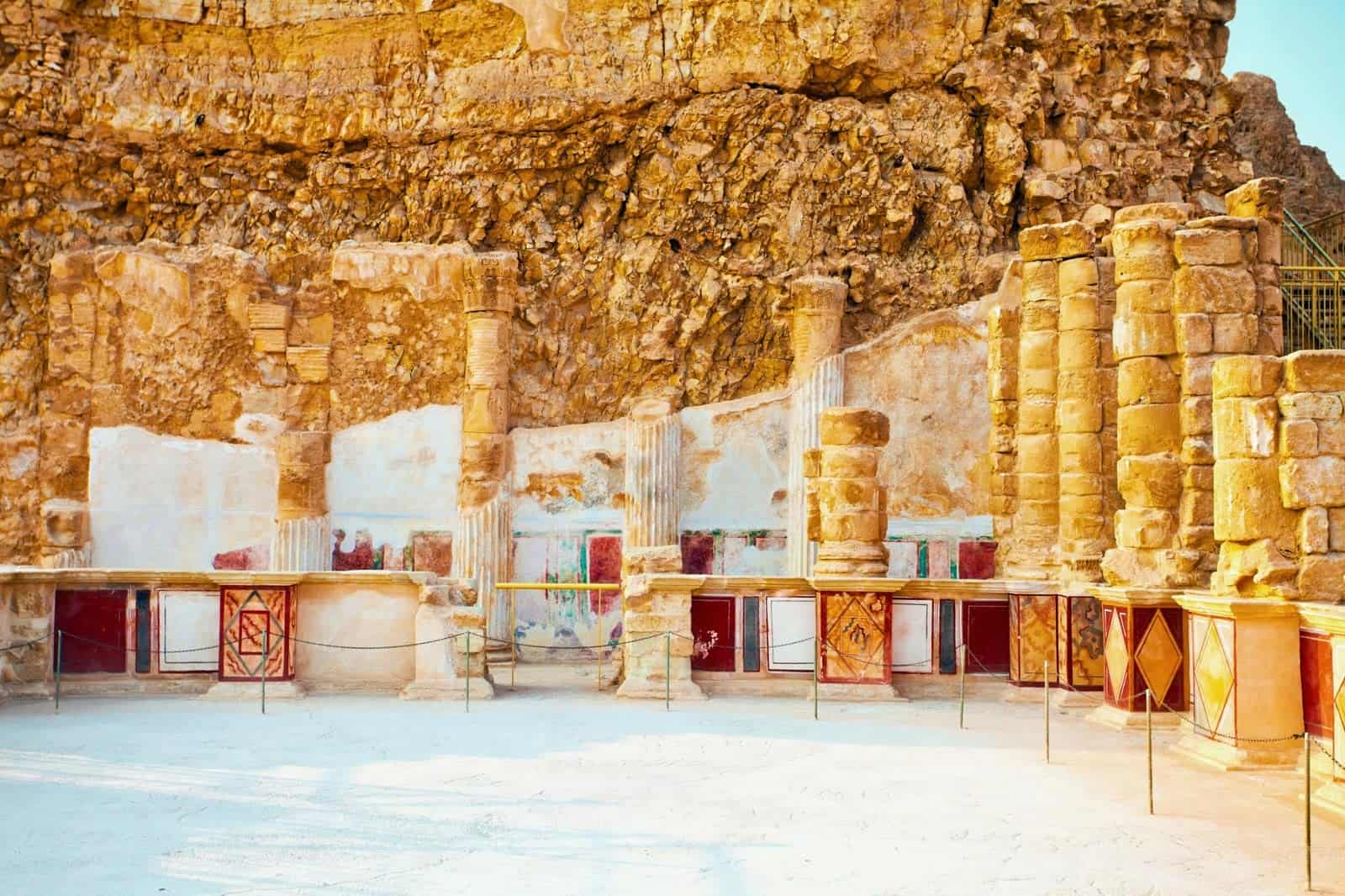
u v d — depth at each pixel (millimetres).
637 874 8172
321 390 23125
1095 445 17047
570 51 23000
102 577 16453
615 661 18641
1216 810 10047
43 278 23578
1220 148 23875
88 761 11875
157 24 23766
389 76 23594
